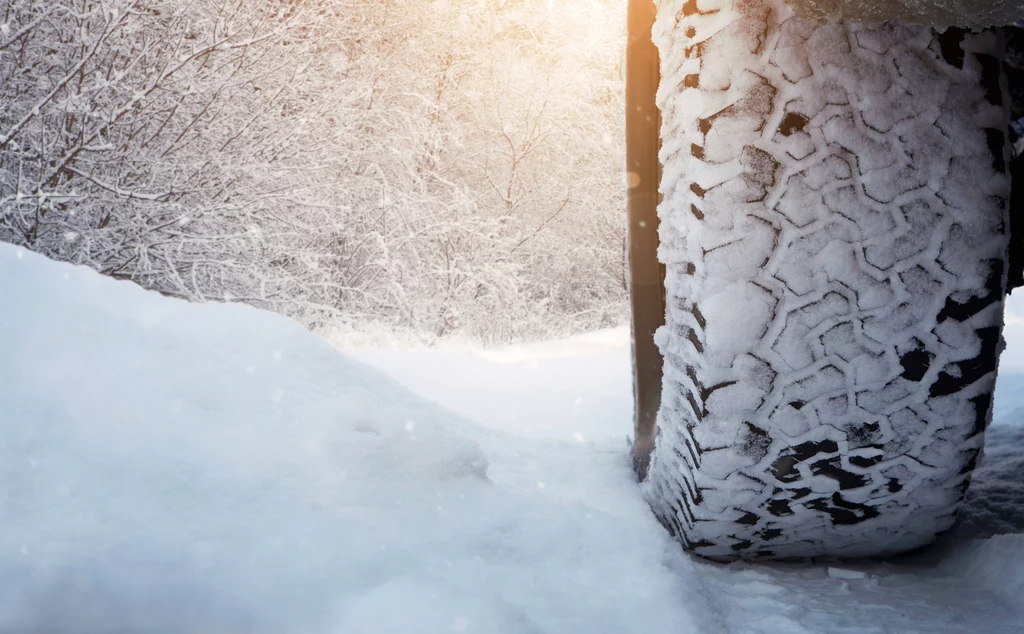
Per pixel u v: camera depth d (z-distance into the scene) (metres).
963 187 1.60
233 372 2.00
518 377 4.90
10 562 1.14
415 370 5.07
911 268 1.59
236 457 1.57
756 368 1.62
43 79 7.12
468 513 1.59
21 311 1.87
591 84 12.52
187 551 1.24
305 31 9.12
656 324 2.40
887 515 1.77
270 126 8.30
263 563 1.26
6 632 1.07
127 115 7.54
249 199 8.02
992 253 1.61
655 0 1.99
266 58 8.31
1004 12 1.24
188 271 7.89
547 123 12.38
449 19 11.47
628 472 2.51
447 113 11.73
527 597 1.33
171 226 7.62
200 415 1.71
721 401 1.64
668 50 1.84
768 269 1.60
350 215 9.26
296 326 2.52
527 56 12.47
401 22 11.04
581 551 1.56
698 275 1.65
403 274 9.52
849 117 1.60
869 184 1.59
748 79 1.62
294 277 8.12
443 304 9.84
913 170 1.59
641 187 2.38
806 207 1.59
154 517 1.31
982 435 1.68
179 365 1.94
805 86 1.60
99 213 7.49
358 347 7.36
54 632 1.09
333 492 1.53
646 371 2.42
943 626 1.54
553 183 12.58
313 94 9.21
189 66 7.75
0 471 1.33
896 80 1.61
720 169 1.62
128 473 1.40
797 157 1.60
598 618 1.33
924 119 1.61
